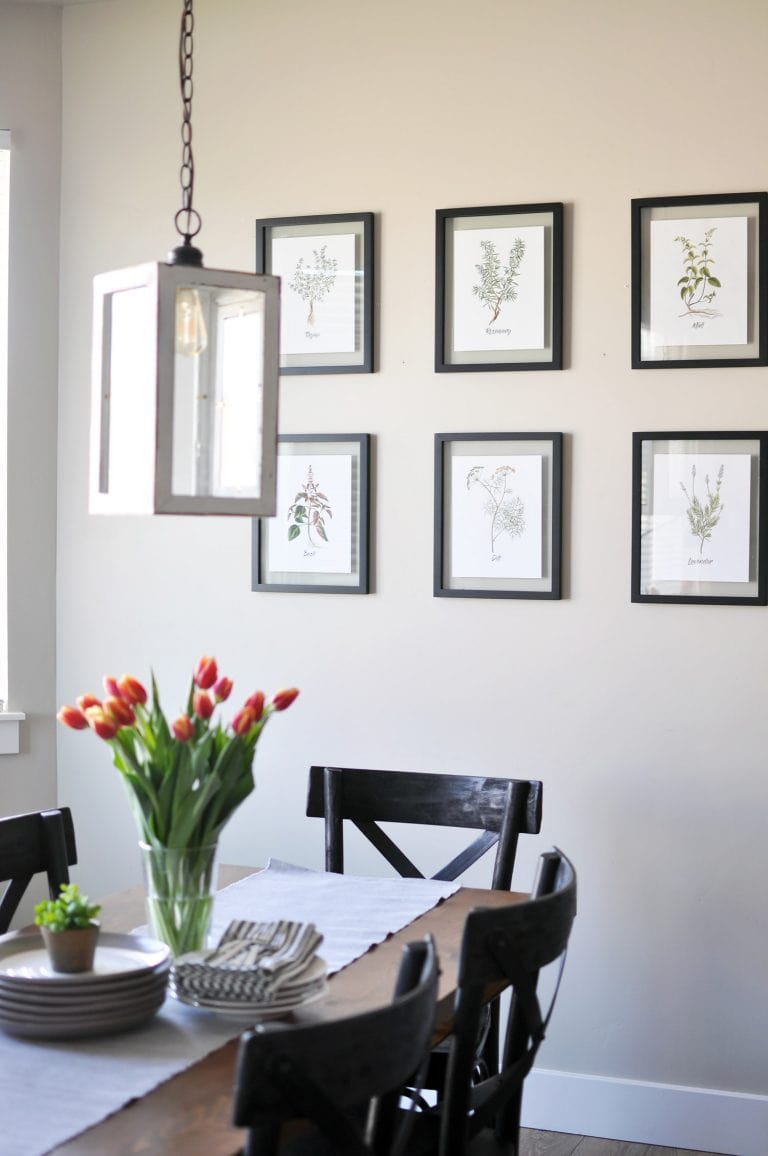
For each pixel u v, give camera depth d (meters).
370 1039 1.30
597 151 3.13
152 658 3.47
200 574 3.44
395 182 3.27
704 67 3.07
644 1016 3.14
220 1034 1.69
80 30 3.49
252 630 3.40
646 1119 3.12
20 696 3.48
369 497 3.29
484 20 3.21
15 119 3.46
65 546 3.52
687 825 3.10
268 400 1.83
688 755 3.10
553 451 3.15
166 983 1.74
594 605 3.15
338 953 2.04
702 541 3.07
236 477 1.81
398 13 3.27
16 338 3.47
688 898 3.11
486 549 3.21
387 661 3.30
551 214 3.15
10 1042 1.66
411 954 1.53
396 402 3.28
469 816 2.71
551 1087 3.18
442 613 3.26
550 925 1.79
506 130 3.20
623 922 3.15
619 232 3.12
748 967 3.07
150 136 3.45
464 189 3.22
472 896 2.42
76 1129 1.40
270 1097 1.22
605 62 3.13
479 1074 2.58
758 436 3.03
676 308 3.08
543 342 3.17
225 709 3.42
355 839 3.31
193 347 1.77
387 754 3.30
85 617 3.52
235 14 3.38
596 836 3.16
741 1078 3.08
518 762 3.21
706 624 3.09
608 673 3.15
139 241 3.46
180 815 1.85
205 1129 1.41
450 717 3.26
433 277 3.25
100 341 1.86
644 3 3.10
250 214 3.38
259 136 3.37
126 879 3.49
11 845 2.31
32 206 3.48
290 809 3.37
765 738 3.06
